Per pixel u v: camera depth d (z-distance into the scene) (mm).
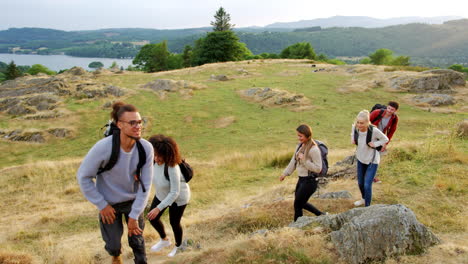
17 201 11734
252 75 40531
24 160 21266
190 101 30000
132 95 31719
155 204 4434
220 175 13250
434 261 3305
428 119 21469
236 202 9398
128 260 4988
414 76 30328
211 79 38156
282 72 41625
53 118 27000
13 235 7816
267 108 27359
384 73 35125
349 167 8586
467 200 5496
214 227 5887
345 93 29625
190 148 20531
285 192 8578
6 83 39344
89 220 8742
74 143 23672
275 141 20203
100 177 3004
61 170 15367
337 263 3393
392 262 3348
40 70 93000
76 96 31812
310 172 4871
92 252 5527
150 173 3088
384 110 6285
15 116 28500
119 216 3158
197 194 10953
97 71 44750
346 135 20016
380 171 7406
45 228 8273
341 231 3689
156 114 27203
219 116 26359
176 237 4699
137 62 82875
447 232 4465
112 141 2824
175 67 84750
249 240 4016
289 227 4332
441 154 8141
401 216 3670
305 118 24250
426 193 5934
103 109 28781
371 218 3631
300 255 3490
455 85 30172
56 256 5461
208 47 72438
